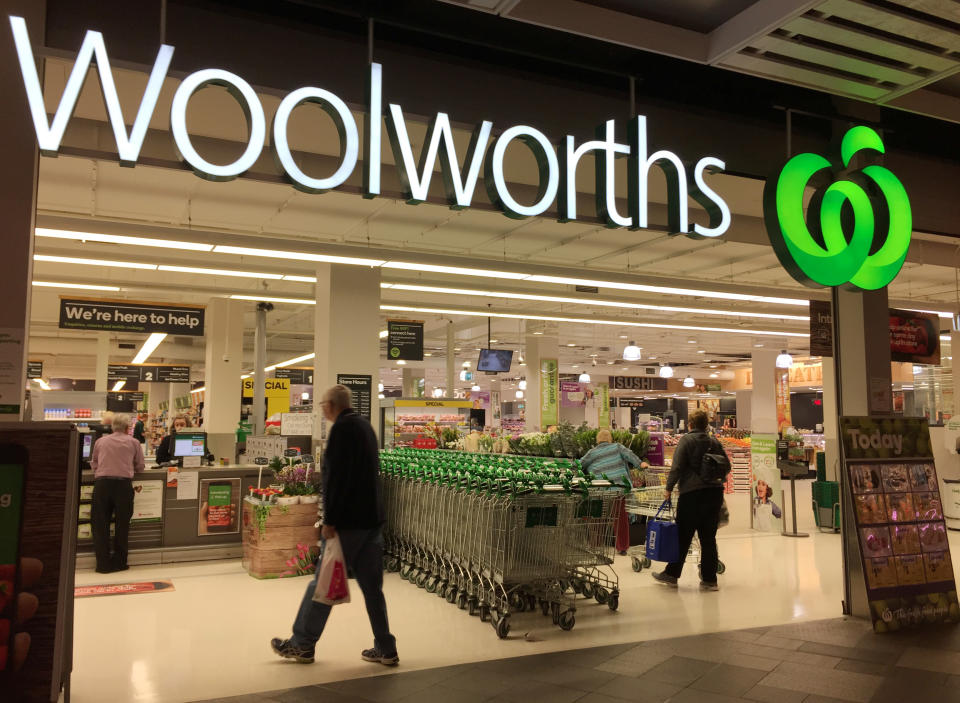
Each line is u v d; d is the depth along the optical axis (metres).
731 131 6.00
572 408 24.66
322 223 10.12
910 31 4.18
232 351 17.23
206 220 9.96
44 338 25.00
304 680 4.12
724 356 31.89
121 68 3.90
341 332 10.49
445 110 5.05
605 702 3.75
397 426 13.11
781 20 4.04
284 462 7.93
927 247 11.37
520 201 8.30
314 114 6.30
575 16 4.26
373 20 4.44
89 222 7.44
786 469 9.88
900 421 5.66
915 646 4.71
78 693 3.93
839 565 7.61
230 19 4.52
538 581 5.39
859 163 5.74
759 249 11.67
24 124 3.69
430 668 4.32
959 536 9.60
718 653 4.59
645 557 7.29
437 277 13.36
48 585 2.76
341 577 4.23
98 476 7.27
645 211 4.96
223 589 6.50
